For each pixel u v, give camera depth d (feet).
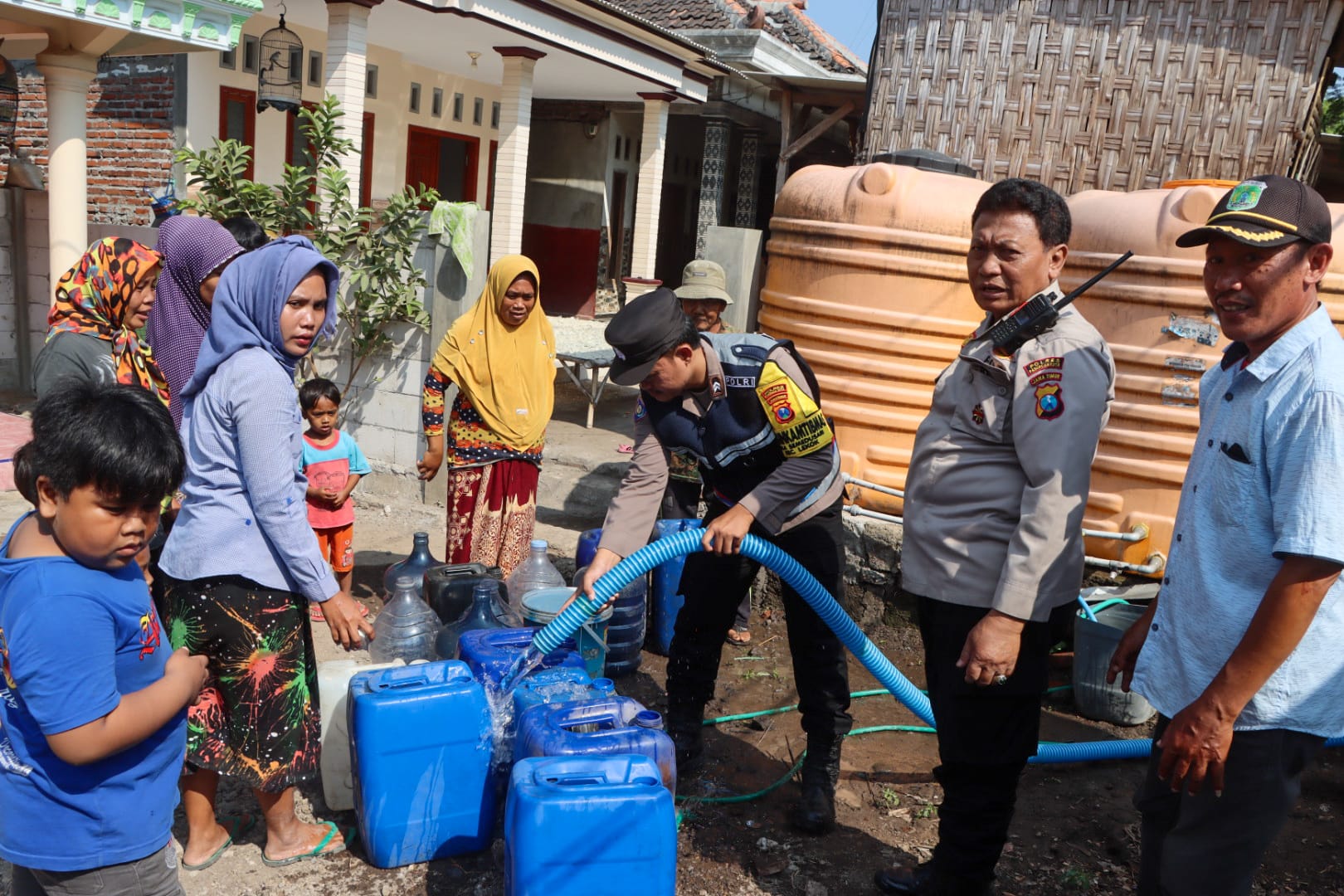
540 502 22.40
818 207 15.96
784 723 13.71
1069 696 14.66
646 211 45.57
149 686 6.38
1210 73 17.76
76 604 5.90
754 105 52.19
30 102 34.24
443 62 40.57
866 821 11.40
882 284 15.44
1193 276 13.67
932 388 15.67
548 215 53.21
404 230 21.01
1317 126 18.65
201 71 30.99
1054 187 19.08
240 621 9.07
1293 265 6.67
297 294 8.96
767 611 17.24
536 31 34.27
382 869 9.89
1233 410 7.08
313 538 9.23
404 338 21.58
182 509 9.23
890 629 16.28
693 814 11.34
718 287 16.71
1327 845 11.10
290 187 22.58
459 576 13.76
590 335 44.50
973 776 9.02
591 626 12.05
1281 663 6.51
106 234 29.19
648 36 39.75
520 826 7.95
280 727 9.45
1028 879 10.32
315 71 35.81
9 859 6.32
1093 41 18.49
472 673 10.75
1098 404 8.19
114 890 6.51
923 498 9.21
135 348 13.41
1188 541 7.36
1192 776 6.82
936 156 16.53
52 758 6.16
